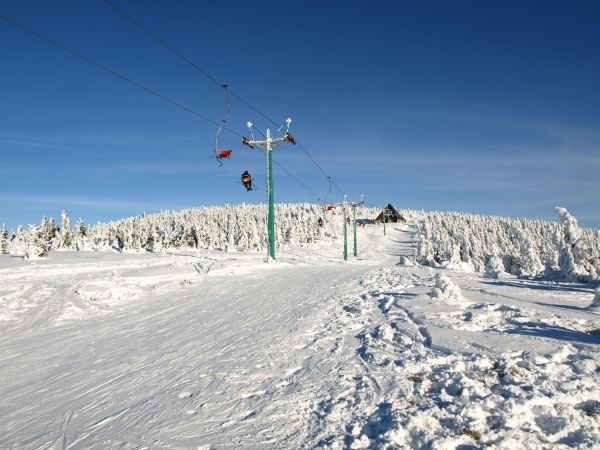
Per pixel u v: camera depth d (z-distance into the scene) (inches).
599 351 243.4
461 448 155.3
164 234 2532.0
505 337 281.0
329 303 502.3
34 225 1674.5
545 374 215.9
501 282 631.2
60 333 390.9
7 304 486.3
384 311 417.7
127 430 192.5
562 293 490.0
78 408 221.5
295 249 2669.8
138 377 266.2
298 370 263.0
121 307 513.3
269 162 1113.4
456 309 382.6
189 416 203.9
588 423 169.5
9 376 277.9
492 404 183.9
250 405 212.8
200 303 534.9
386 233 4143.7
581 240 753.6
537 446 153.6
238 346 328.2
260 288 660.7
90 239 2377.0
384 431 171.6
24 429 199.2
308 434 178.1
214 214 5442.9
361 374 243.0
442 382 216.7
